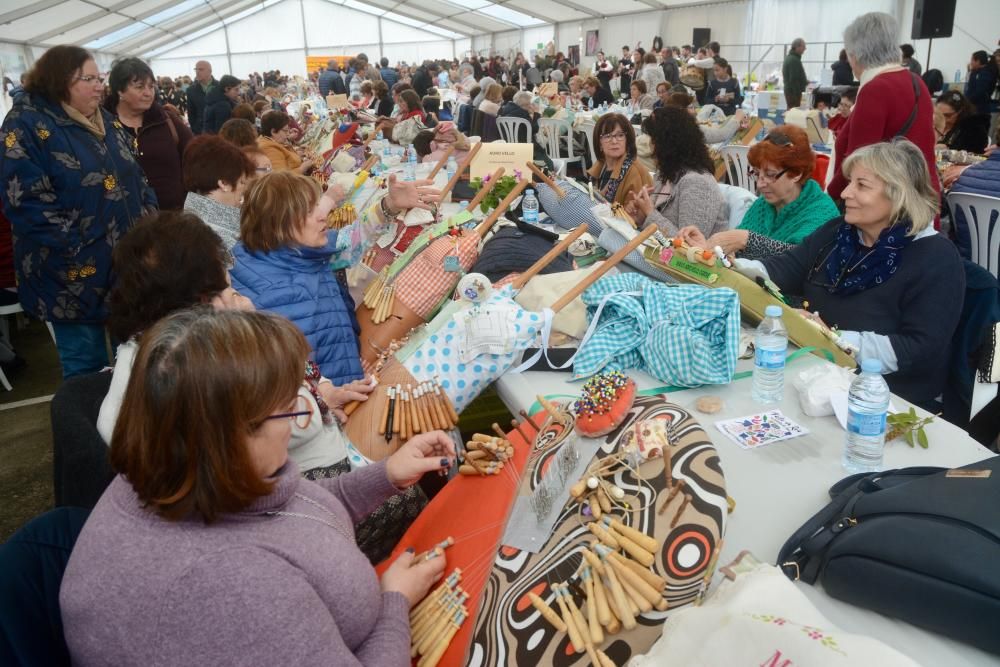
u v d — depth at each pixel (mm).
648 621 942
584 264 2422
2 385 3832
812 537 1059
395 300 2178
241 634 783
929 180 1881
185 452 808
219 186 2557
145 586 789
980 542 873
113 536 831
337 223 3367
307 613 822
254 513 889
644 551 979
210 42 30797
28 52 17516
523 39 27953
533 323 1793
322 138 6984
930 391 1941
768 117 9242
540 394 1729
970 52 12016
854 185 1908
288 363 862
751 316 1909
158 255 1389
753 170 3025
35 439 3234
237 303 1513
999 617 829
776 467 1343
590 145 7332
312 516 979
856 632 950
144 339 852
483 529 1209
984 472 972
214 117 8281
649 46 20266
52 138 2621
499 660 961
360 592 945
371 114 9109
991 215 3008
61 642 910
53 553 956
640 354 1791
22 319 4754
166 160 4109
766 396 1599
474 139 6191
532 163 3236
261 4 30172
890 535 932
